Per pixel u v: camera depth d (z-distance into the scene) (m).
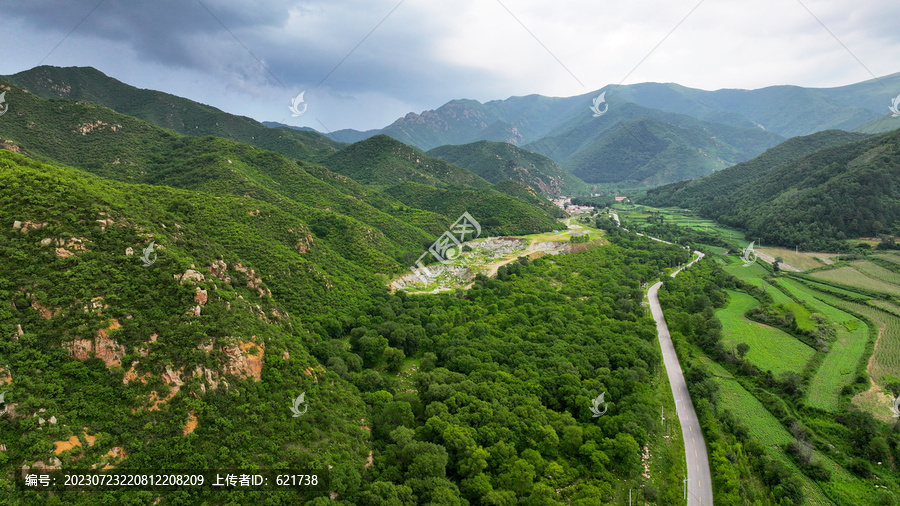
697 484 74.62
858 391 98.06
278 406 65.25
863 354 115.62
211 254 90.38
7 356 52.06
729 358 118.88
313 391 71.94
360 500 58.62
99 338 57.06
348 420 72.06
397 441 69.75
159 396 57.44
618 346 112.50
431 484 62.47
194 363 61.06
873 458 79.31
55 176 78.81
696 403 97.38
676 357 122.50
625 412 86.50
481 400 84.88
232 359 65.00
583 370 99.75
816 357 115.88
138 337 59.78
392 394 87.56
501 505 62.06
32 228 65.06
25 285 58.56
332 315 115.12
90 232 69.56
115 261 67.50
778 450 84.88
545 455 77.38
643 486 71.88
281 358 72.12
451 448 71.44
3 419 47.72
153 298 65.38
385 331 112.94
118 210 77.62
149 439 54.03
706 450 83.50
